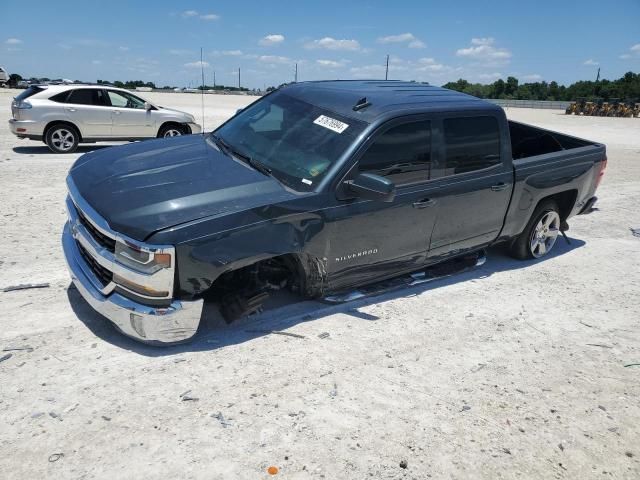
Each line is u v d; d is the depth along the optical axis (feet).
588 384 12.29
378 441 9.70
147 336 11.25
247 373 11.37
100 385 10.54
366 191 12.58
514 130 24.70
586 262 20.95
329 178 12.89
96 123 40.47
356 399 10.86
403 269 15.66
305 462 9.01
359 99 14.92
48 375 10.73
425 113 14.82
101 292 11.48
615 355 13.76
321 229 12.78
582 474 9.45
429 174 14.94
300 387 11.07
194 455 8.93
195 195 11.75
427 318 14.88
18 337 12.03
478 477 9.09
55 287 14.73
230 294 13.16
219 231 11.14
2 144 42.37
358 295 15.01
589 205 22.02
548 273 19.43
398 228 14.51
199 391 10.62
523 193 18.04
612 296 17.67
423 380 11.79
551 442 10.18
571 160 19.71
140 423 9.57
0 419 9.36
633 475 9.53
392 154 13.98
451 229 16.12
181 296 11.24
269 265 13.60
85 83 41.91
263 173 13.32
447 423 10.40
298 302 14.89
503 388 11.80
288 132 14.62
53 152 39.22
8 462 8.43
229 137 15.76
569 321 15.55
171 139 16.22
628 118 144.05
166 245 10.62
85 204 11.85
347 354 12.53
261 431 9.65
